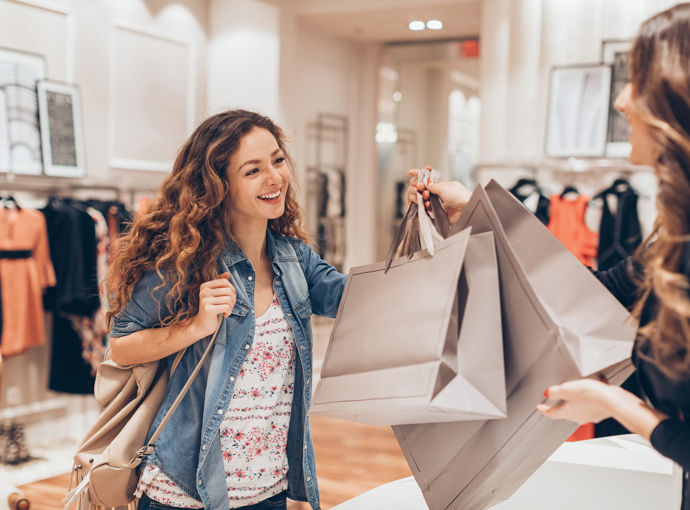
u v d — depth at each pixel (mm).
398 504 1347
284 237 1538
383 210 6965
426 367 1042
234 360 1330
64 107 4434
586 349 987
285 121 5844
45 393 4379
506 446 1062
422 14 5781
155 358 1321
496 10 4816
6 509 1653
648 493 1364
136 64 5215
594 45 4547
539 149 4711
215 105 5977
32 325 3945
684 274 885
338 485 3506
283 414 1415
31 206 4301
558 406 973
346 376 1178
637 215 4148
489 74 4852
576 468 1410
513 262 1048
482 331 1054
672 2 4340
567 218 4238
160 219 1368
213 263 1330
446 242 1113
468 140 6477
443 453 1164
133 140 5203
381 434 4504
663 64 900
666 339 892
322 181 6516
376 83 6988
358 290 1253
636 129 961
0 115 4043
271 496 1402
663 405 982
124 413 1356
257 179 1332
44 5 4387
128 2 5113
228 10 5898
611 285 1172
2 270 3768
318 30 6410
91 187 4582
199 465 1278
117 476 1297
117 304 1351
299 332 1420
